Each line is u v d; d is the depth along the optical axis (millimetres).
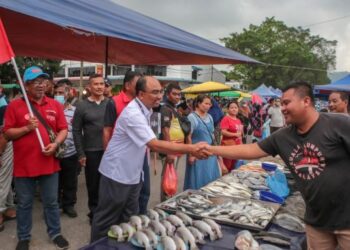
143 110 2771
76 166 4648
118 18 4781
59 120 3658
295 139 2113
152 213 2799
